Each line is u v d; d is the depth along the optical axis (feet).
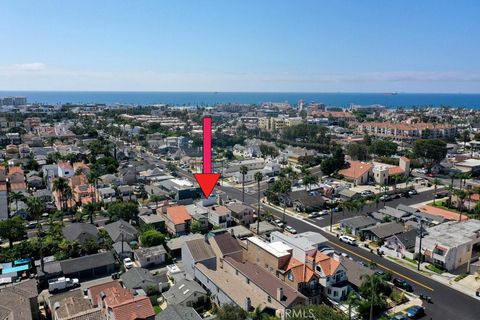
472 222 265.75
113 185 370.32
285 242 207.82
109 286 176.24
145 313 145.69
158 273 206.49
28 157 493.77
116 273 210.59
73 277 201.67
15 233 238.07
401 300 181.57
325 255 192.24
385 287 183.73
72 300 167.84
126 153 552.82
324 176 445.78
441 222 279.28
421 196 366.84
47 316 171.94
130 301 148.05
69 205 323.98
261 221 292.61
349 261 208.23
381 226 263.08
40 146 585.63
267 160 546.67
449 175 448.65
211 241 213.66
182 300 171.53
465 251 226.58
